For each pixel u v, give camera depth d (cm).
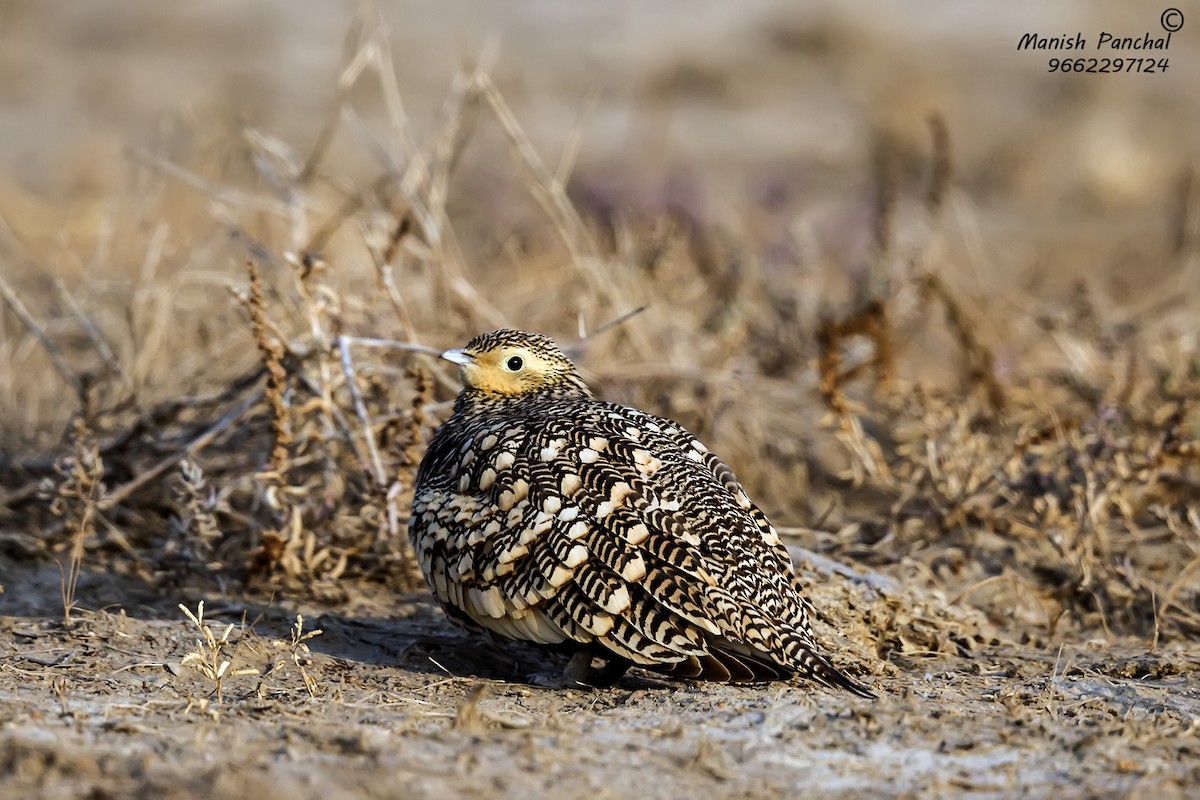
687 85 3058
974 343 1408
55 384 1398
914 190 2386
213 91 2794
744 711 810
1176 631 1073
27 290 1625
